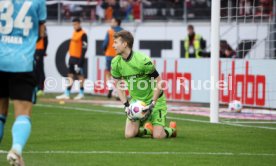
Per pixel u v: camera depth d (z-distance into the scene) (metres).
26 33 15.89
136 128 24.23
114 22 44.56
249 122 31.28
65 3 54.12
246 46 46.09
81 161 18.88
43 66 48.34
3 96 16.33
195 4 53.25
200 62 40.91
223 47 44.62
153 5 54.28
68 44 51.41
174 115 34.47
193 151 21.12
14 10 15.82
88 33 51.84
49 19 54.00
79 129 27.17
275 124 30.56
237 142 23.67
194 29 51.62
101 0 54.66
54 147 21.78
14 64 15.58
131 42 23.45
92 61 51.22
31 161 18.80
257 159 19.72
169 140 23.83
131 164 18.38
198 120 31.83
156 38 51.91
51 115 33.31
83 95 46.09
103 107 38.69
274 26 46.44
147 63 23.33
